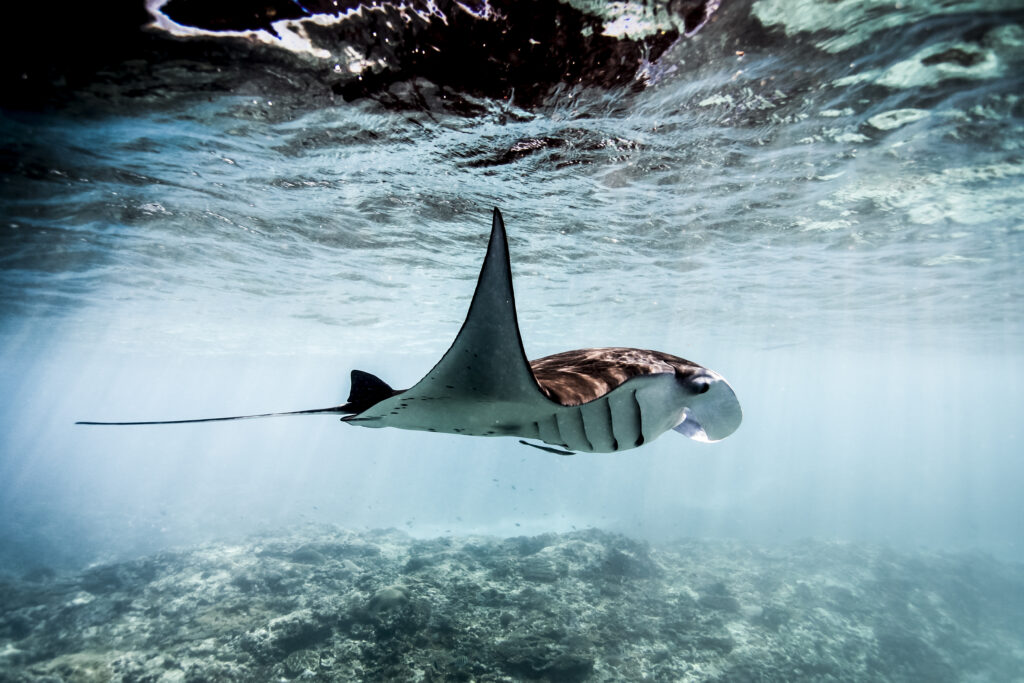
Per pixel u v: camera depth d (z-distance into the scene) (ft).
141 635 38.65
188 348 97.76
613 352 11.42
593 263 45.78
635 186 29.78
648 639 38.99
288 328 76.74
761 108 21.44
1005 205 31.96
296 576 49.08
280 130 22.57
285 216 33.37
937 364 129.29
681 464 188.85
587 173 28.02
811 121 22.57
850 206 32.71
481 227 36.47
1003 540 125.59
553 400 7.77
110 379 184.34
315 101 20.29
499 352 7.58
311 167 26.50
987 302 57.93
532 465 175.11
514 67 18.33
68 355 105.40
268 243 38.40
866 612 53.47
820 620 48.39
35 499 129.59
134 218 32.50
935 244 39.52
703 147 25.12
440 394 8.52
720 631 42.24
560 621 38.37
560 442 9.62
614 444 9.98
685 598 48.01
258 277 47.42
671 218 35.14
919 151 25.45
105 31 15.85
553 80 19.15
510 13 15.71
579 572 48.70
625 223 36.09
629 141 24.39
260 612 39.86
